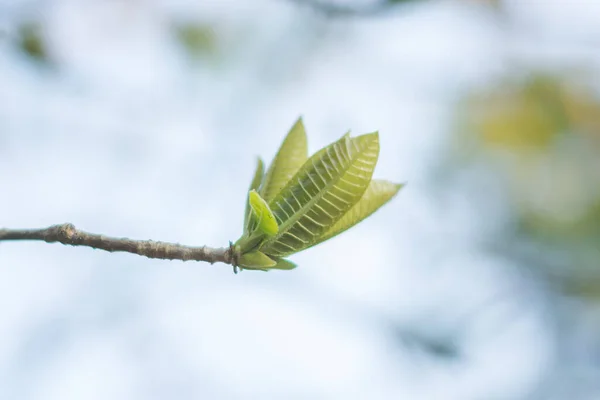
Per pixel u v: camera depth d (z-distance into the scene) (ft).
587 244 4.29
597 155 4.39
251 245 2.89
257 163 2.98
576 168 4.36
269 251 2.90
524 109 4.51
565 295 4.33
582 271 4.29
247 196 2.95
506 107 4.54
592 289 4.27
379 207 2.93
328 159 2.91
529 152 4.42
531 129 4.45
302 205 2.91
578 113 4.45
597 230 4.28
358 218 2.93
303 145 2.98
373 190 2.93
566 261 4.32
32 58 3.82
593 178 4.35
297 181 2.92
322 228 2.91
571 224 4.31
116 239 2.89
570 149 4.43
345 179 2.91
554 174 4.37
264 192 2.97
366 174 2.91
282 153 2.98
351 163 2.91
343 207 2.91
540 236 4.35
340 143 2.91
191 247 2.90
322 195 2.91
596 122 4.45
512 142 4.47
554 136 4.46
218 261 2.89
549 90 4.49
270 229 2.88
